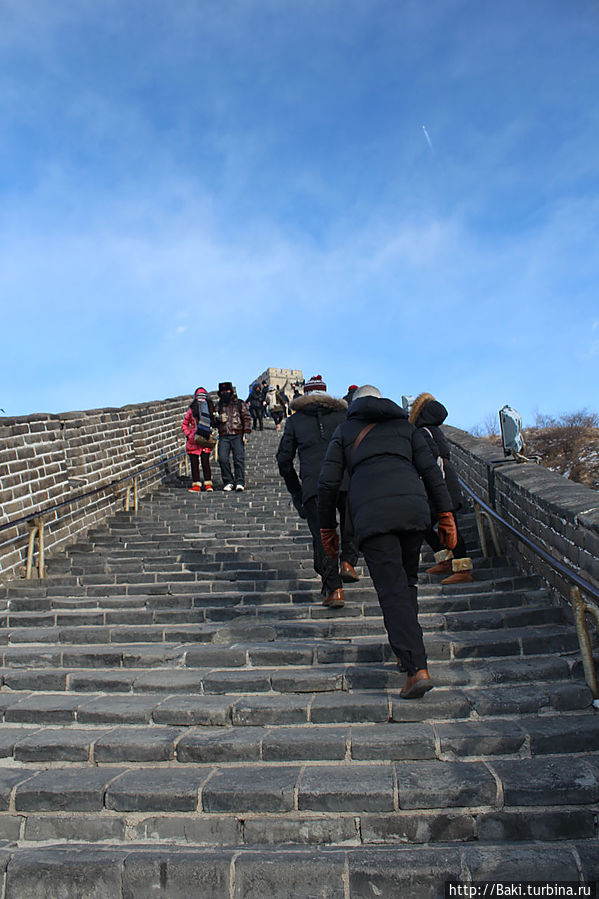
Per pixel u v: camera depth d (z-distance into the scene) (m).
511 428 6.52
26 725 3.93
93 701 4.04
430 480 3.86
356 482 3.78
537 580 5.16
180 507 10.29
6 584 6.70
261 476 13.08
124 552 7.59
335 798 2.93
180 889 2.68
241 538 7.97
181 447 13.95
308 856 2.70
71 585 6.61
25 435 7.84
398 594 3.61
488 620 4.57
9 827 3.11
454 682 3.82
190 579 6.46
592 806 2.85
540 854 2.61
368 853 2.68
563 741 3.20
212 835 2.95
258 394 22.36
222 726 3.70
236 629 4.90
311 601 5.61
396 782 2.96
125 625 5.43
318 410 5.43
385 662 4.30
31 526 7.45
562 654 4.12
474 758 3.19
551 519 4.61
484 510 5.91
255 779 3.11
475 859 2.60
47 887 2.76
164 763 3.43
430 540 5.77
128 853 2.83
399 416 3.99
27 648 5.02
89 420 9.79
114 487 10.11
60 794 3.13
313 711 3.64
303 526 8.45
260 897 2.62
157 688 4.16
